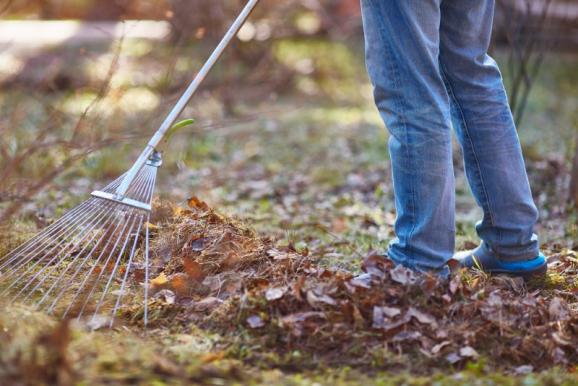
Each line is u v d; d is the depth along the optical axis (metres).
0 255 3.80
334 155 7.43
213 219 3.88
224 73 9.46
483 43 3.41
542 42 7.21
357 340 2.91
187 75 9.05
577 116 9.01
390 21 3.11
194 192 6.02
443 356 2.88
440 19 3.35
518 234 3.49
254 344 2.91
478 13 3.33
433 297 3.10
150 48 10.95
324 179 6.61
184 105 3.48
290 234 4.60
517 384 2.68
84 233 3.54
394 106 3.16
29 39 11.27
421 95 3.12
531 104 9.66
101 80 9.23
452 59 3.37
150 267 3.60
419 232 3.20
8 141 5.62
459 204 5.90
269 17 10.88
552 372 2.82
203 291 3.33
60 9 14.25
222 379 2.60
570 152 6.64
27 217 4.81
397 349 2.91
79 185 5.92
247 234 3.82
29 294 3.22
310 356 2.86
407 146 3.14
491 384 2.67
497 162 3.42
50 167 5.62
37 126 6.80
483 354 2.92
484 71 3.40
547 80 11.12
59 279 3.26
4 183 4.48
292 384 2.62
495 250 3.56
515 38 6.70
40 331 2.75
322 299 3.03
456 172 6.64
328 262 4.06
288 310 3.04
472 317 3.07
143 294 3.35
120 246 3.81
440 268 3.25
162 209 4.09
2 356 2.45
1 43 10.11
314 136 8.25
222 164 7.13
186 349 2.82
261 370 2.76
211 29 9.31
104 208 3.43
